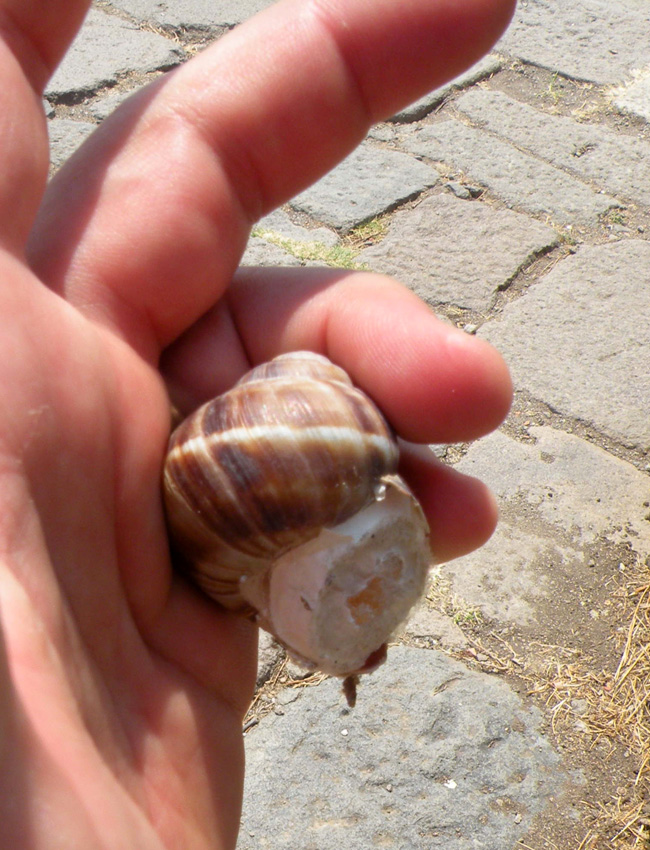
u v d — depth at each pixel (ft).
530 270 1.14
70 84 1.24
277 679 0.79
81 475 0.43
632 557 0.89
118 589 0.45
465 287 1.11
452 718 0.77
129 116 0.51
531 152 1.30
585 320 1.08
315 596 0.48
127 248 0.49
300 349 0.54
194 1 1.45
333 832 0.71
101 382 0.45
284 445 0.46
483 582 0.87
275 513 0.46
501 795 0.74
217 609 0.51
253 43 0.51
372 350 0.51
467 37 0.51
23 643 0.38
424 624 0.83
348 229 1.16
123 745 0.43
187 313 0.51
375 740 0.76
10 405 0.41
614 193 1.25
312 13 0.51
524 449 0.97
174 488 0.47
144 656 0.46
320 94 0.51
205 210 0.51
